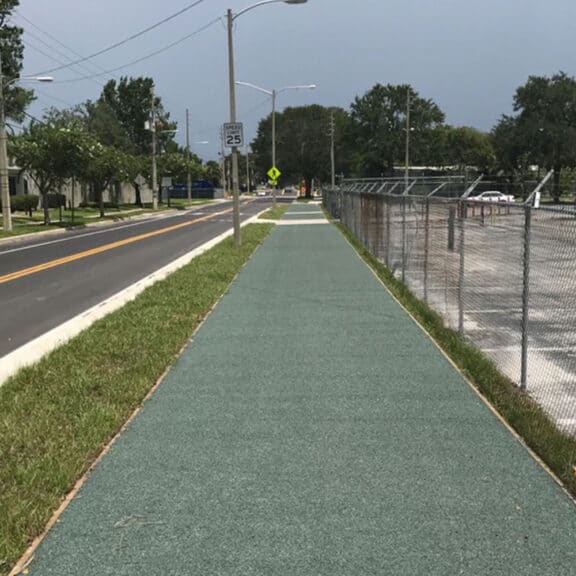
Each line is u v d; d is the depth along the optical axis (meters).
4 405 5.48
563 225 6.03
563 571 3.02
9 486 3.93
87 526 3.48
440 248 10.18
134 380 6.05
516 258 7.43
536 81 76.69
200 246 21.77
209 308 9.78
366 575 3.01
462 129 99.81
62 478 3.99
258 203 76.88
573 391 5.66
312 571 3.05
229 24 19.70
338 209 36.66
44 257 18.67
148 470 4.16
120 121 94.69
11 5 41.62
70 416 5.14
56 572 3.08
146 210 54.53
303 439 4.62
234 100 19.59
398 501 3.69
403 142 99.56
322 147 106.94
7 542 3.28
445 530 3.37
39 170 31.84
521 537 3.29
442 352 6.95
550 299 6.79
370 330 8.06
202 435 4.73
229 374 6.28
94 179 39.56
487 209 11.61
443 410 5.16
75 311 10.45
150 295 10.80
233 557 3.18
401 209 14.46
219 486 3.91
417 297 10.43
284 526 3.45
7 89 42.44
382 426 4.84
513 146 74.94
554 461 4.13
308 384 5.90
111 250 20.66
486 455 4.30
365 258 16.39
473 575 3.00
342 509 3.61
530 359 6.58
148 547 3.27
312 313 9.21
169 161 73.62
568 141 72.19
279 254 17.75
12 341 8.47
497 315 7.95
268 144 112.06
